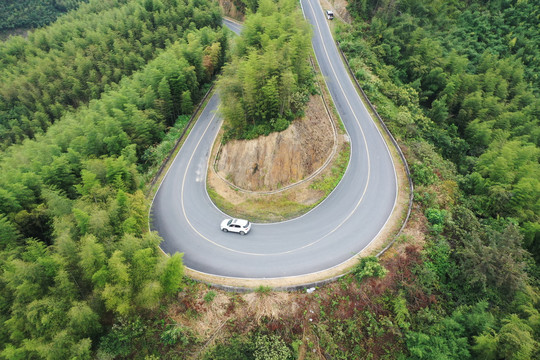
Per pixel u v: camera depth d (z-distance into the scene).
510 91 63.53
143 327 26.70
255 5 76.44
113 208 28.83
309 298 28.66
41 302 23.06
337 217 36.91
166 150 47.75
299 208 38.53
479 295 29.19
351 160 43.75
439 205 36.66
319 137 43.66
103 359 24.84
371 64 61.53
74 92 70.88
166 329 27.30
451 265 31.23
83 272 25.55
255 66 38.12
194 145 49.47
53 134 49.69
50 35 86.62
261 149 40.38
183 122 53.53
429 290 29.47
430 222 34.69
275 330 27.67
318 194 39.81
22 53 85.19
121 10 86.81
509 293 28.62
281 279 30.44
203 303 28.56
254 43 48.47
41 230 33.16
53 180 35.75
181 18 77.75
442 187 38.44
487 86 60.53
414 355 26.81
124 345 26.00
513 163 40.03
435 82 60.81
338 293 29.08
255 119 41.56
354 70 58.72
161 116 50.12
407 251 32.06
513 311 27.97
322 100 50.50
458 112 58.53
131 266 25.39
